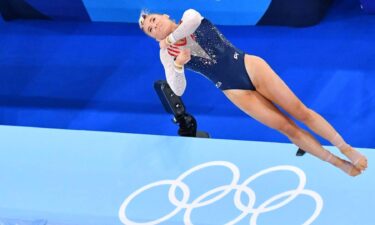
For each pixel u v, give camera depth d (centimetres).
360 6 2950
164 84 2127
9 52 3108
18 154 2023
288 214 1769
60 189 1911
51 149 2028
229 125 2706
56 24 3200
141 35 3069
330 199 1794
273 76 1606
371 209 1758
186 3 2856
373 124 2591
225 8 2869
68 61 3033
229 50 1645
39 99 2927
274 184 1848
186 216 1797
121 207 1844
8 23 3238
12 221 1845
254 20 2920
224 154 1952
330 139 1616
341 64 2766
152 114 2800
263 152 1945
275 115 1639
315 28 2906
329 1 2928
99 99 2881
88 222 1822
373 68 2731
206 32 1620
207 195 1841
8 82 3003
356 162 1616
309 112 1616
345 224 1730
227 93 1686
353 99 2664
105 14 3083
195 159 1948
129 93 2878
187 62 1670
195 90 2838
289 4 2805
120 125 2783
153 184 1892
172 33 1533
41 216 1850
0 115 2886
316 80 2736
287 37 2895
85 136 2066
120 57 3003
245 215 1781
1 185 1939
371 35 2834
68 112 2858
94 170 1948
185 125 2144
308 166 1889
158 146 1995
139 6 2962
